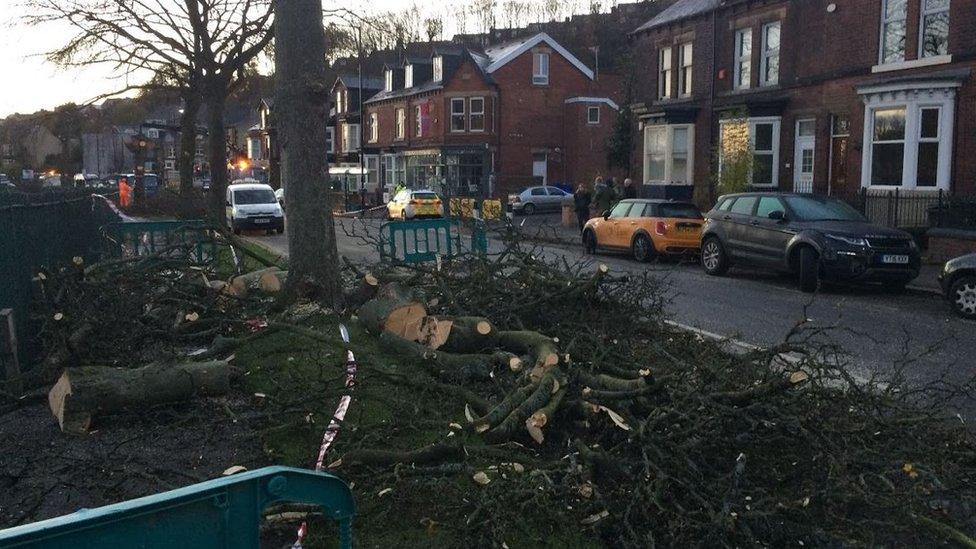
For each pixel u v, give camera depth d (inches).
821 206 600.7
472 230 493.7
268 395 237.5
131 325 304.0
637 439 189.2
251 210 1194.0
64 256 416.2
